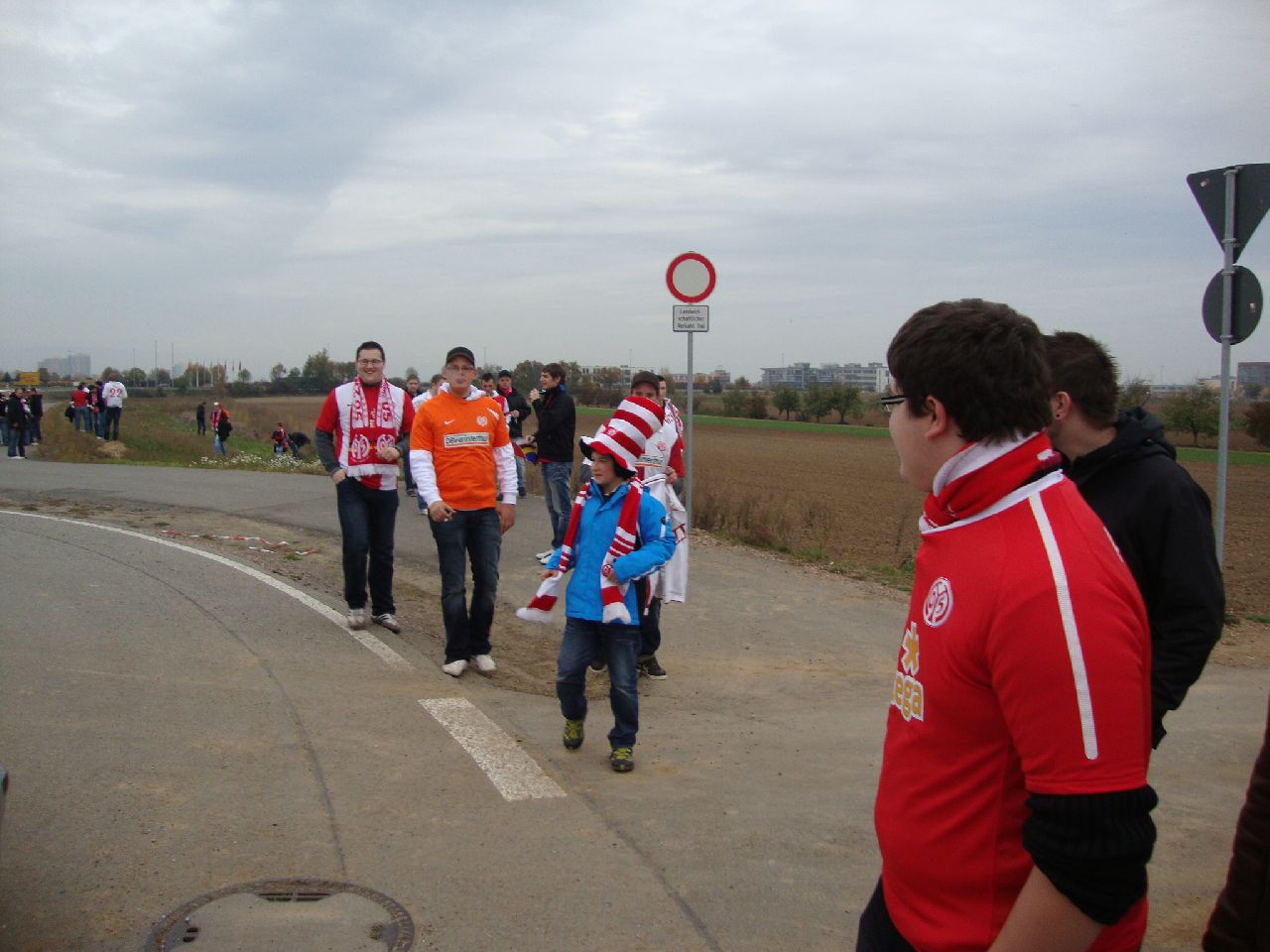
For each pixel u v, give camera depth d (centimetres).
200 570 873
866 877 382
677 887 368
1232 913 242
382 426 720
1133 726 147
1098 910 145
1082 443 309
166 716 514
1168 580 292
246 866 366
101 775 435
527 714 582
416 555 1035
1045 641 148
